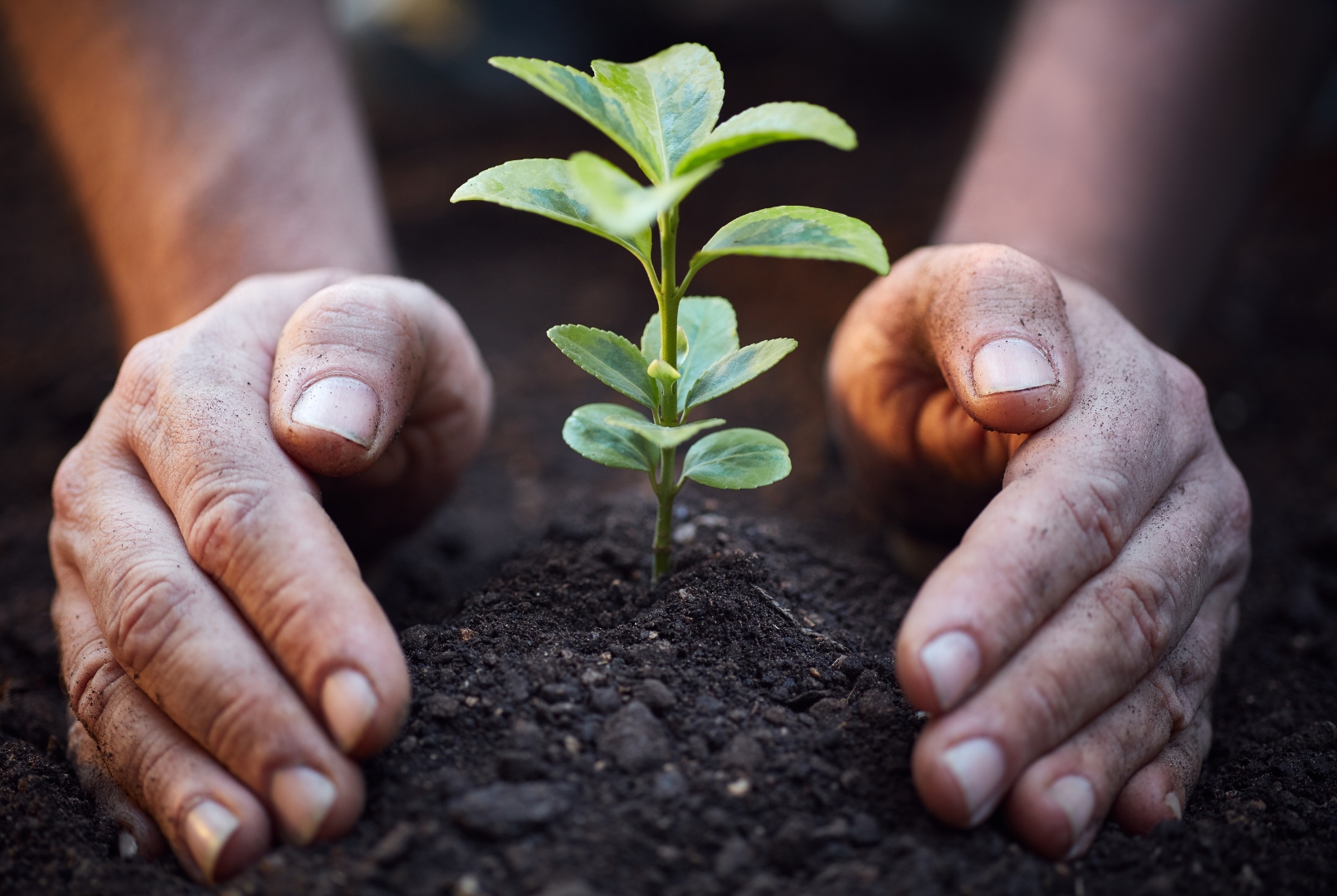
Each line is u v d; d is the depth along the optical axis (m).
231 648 0.35
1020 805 0.35
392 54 1.10
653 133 0.36
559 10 1.12
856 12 1.13
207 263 0.48
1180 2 0.52
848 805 0.35
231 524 0.35
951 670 0.34
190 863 0.35
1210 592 0.39
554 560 0.42
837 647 0.39
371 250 0.50
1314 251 0.78
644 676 0.37
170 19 0.51
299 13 0.54
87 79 0.50
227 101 0.50
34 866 0.35
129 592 0.35
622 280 0.81
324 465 0.37
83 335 0.72
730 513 0.46
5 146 0.94
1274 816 0.37
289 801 0.34
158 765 0.35
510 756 0.35
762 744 0.36
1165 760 0.37
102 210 0.50
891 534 0.51
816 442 0.62
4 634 0.47
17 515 0.55
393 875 0.34
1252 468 0.58
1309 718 0.42
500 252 0.85
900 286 0.42
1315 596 0.49
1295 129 0.55
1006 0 1.00
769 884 0.34
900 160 0.91
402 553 0.51
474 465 0.62
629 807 0.35
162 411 0.38
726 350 0.39
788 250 0.35
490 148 0.97
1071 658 0.35
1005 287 0.38
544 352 0.73
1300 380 0.66
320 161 0.51
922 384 0.43
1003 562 0.35
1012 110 0.53
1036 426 0.37
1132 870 0.35
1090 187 0.50
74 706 0.37
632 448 0.39
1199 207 0.51
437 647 0.39
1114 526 0.36
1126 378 0.38
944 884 0.34
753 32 1.13
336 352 0.38
